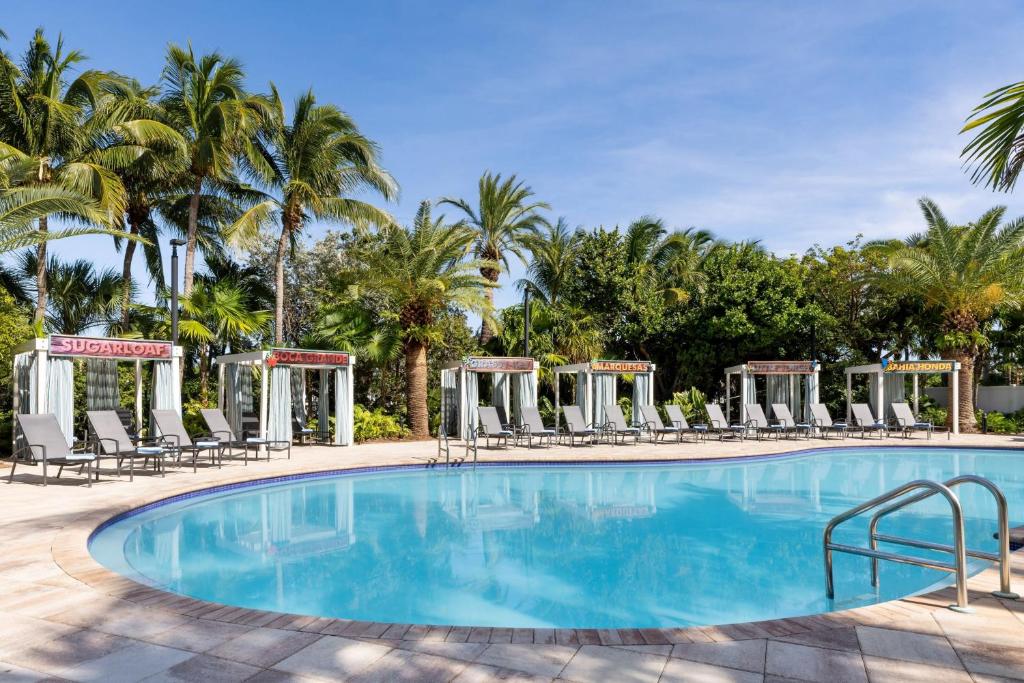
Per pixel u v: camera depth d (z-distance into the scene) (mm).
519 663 3211
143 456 10328
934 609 3977
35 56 16641
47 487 9203
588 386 18656
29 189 12383
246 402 16359
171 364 13141
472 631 3613
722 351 23906
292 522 8227
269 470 11336
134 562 6371
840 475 12508
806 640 3498
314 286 23969
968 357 21234
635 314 24172
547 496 10219
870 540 4820
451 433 18766
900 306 24062
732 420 26500
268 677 3070
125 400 17141
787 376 22250
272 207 19781
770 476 12367
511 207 23969
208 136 18562
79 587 4469
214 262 22828
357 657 3291
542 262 24906
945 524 8094
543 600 5340
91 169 15688
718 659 3256
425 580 5871
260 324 19922
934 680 3018
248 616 3875
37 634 3615
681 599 5359
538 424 16453
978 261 20344
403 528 7938
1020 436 19406
